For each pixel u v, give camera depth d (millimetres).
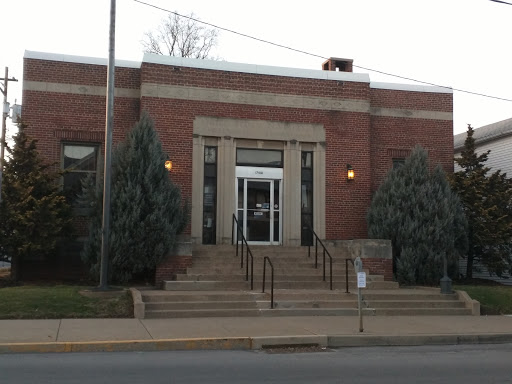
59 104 18438
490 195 19656
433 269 17781
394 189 18578
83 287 15297
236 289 15570
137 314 12922
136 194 15852
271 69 19859
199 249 17578
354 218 20000
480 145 26781
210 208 19188
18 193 16016
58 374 8023
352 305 14555
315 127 20047
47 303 13180
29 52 18406
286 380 7785
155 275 16141
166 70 18828
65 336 10570
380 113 21109
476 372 8586
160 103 18656
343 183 20062
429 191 18328
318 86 20203
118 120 18859
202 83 19188
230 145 19266
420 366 9055
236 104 19453
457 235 18766
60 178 18406
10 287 15375
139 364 8867
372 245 17422
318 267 17391
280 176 19875
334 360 9531
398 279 17766
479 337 11742
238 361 9273
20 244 15930
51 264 17703
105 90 18828
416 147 19141
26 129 18062
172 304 13602
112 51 15180
